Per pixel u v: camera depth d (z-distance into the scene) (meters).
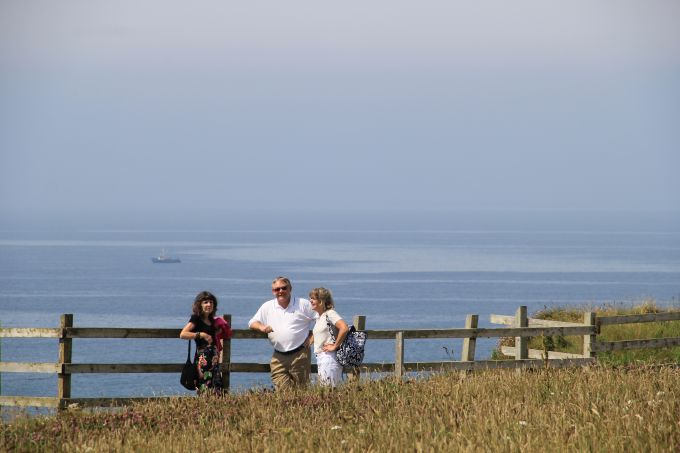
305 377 29.17
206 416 23.36
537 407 21.72
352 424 20.83
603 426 18.50
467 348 33.38
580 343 43.69
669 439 17.22
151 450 19.38
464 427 19.05
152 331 28.66
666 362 37.84
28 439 21.39
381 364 31.58
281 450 18.16
